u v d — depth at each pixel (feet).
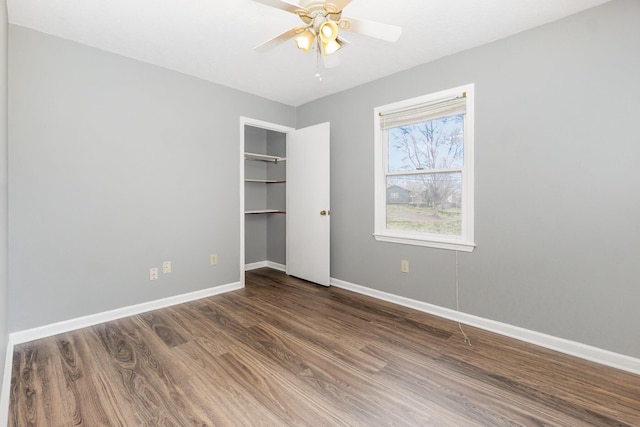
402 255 10.53
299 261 13.88
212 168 11.42
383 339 8.07
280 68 10.19
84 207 8.70
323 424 5.11
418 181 10.33
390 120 10.73
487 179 8.56
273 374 6.48
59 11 7.11
